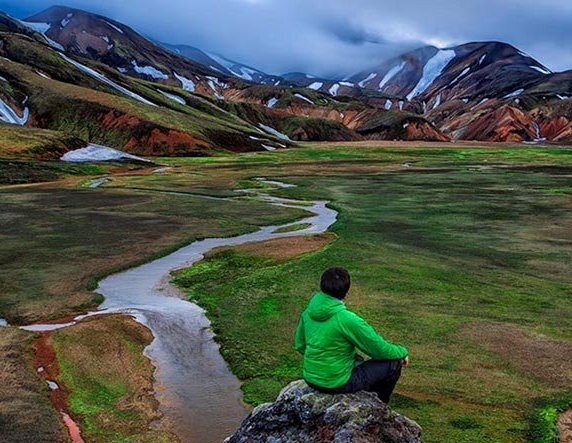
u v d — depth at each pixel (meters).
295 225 47.66
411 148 168.62
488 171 96.38
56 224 46.69
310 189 70.88
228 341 21.86
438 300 25.95
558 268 32.19
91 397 17.55
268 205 58.28
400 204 57.69
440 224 46.22
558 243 38.97
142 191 69.94
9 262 34.12
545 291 27.59
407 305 25.20
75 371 19.20
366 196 64.12
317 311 9.23
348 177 86.19
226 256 35.97
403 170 98.62
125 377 18.92
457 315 23.91
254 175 90.19
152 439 14.80
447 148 171.38
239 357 20.28
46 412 16.12
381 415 9.26
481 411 15.79
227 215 51.84
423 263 32.72
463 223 46.72
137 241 40.31
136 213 52.66
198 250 38.59
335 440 8.97
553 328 22.34
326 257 33.78
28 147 105.06
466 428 14.82
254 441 9.76
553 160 123.56
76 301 27.20
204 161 121.81
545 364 18.91
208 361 20.41
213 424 15.84
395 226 45.28
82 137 141.88
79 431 15.40
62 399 17.31
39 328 23.80
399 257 34.12
